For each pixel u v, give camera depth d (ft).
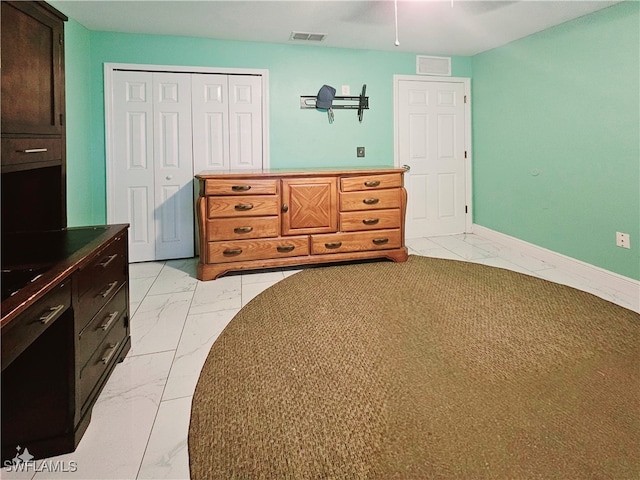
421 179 15.57
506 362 6.61
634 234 9.64
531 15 10.62
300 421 5.22
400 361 6.71
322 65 13.91
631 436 4.80
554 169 11.98
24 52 5.38
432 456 4.56
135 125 12.49
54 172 6.54
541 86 12.26
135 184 12.69
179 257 13.33
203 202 10.83
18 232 6.35
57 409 4.62
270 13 10.43
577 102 11.02
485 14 10.56
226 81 13.05
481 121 15.26
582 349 6.97
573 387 5.85
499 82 14.08
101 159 12.33
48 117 6.11
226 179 10.89
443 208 15.97
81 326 4.92
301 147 14.02
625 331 7.62
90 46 11.85
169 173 12.92
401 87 14.87
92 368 5.32
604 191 10.38
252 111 13.37
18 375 4.50
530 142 12.87
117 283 6.43
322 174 11.65
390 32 12.12
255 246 11.32
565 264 11.74
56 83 6.33
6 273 4.24
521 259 12.84
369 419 5.24
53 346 4.57
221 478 4.32
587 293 9.75
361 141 14.67
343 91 14.21
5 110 4.90
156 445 4.82
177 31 11.97
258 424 5.17
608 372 6.23
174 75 12.60
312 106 13.94
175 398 5.76
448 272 11.56
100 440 4.90
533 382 6.01
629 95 9.56
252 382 6.15
